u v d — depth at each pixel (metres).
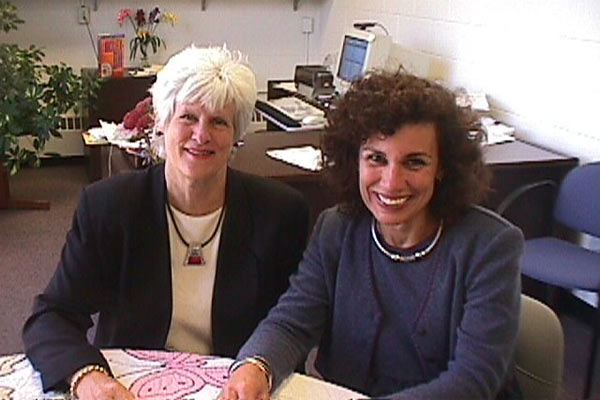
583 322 3.35
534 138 3.60
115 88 5.12
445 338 1.45
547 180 3.29
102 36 5.27
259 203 1.70
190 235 1.66
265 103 4.38
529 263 2.78
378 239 1.50
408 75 1.48
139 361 1.48
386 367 1.51
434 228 1.46
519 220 3.29
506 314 1.39
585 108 3.28
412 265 1.46
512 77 3.71
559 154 3.39
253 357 1.43
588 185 2.98
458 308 1.43
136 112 2.89
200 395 1.35
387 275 1.48
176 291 1.66
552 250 2.92
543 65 3.49
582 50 3.26
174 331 1.69
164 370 1.44
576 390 2.83
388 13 4.82
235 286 1.67
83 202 1.64
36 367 1.44
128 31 5.58
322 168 1.56
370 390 1.53
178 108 1.57
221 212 1.66
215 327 1.68
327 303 1.56
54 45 5.44
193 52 1.61
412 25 4.55
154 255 1.64
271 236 1.69
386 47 4.24
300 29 5.94
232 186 1.68
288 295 1.58
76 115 5.47
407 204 1.41
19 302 3.41
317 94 4.53
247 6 5.77
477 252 1.42
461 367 1.37
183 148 1.58
